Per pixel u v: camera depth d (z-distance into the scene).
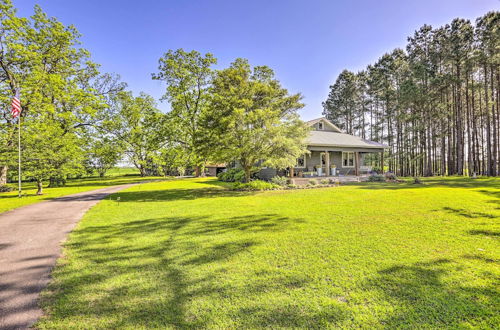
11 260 3.82
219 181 23.25
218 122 13.40
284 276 3.13
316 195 11.02
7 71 15.82
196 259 3.76
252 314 2.33
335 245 4.27
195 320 2.26
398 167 35.78
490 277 3.01
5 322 2.25
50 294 2.79
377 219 6.14
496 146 23.83
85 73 21.05
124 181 26.72
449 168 27.61
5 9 14.98
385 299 2.56
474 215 6.40
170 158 32.22
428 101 26.81
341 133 25.28
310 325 2.16
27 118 15.45
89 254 4.05
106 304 2.57
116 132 29.58
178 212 7.65
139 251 4.16
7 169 17.44
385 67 33.91
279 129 13.18
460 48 24.50
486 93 24.08
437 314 2.29
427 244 4.23
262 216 6.79
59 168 15.70
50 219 6.84
